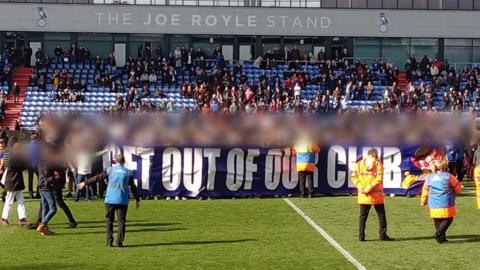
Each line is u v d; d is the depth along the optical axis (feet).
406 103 154.61
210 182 84.94
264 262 52.80
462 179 102.01
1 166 75.36
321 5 185.57
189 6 180.04
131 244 59.21
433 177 59.82
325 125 86.17
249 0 184.75
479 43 188.55
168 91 165.78
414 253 55.93
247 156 85.61
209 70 173.99
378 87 170.09
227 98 152.05
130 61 170.71
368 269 50.72
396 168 87.10
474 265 51.96
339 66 175.73
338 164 86.94
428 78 176.04
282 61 179.32
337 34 182.50
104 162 83.41
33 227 66.44
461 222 69.97
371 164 60.44
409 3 185.98
